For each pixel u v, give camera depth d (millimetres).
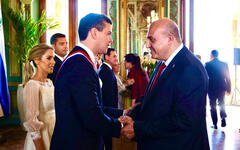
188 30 7652
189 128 1641
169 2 7566
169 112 1730
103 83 3215
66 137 1583
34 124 1997
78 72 1553
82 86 1530
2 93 4945
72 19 7609
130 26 7559
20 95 2719
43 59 2195
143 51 7496
